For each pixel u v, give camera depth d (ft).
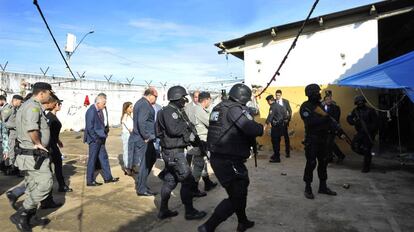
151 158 20.77
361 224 15.58
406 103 36.47
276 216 16.71
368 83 21.98
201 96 20.31
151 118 20.51
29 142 15.08
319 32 35.58
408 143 36.81
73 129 65.16
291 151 36.27
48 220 16.34
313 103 19.44
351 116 26.71
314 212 17.21
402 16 33.30
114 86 72.95
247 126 12.89
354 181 23.18
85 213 17.48
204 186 22.00
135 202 19.25
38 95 15.61
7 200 19.89
